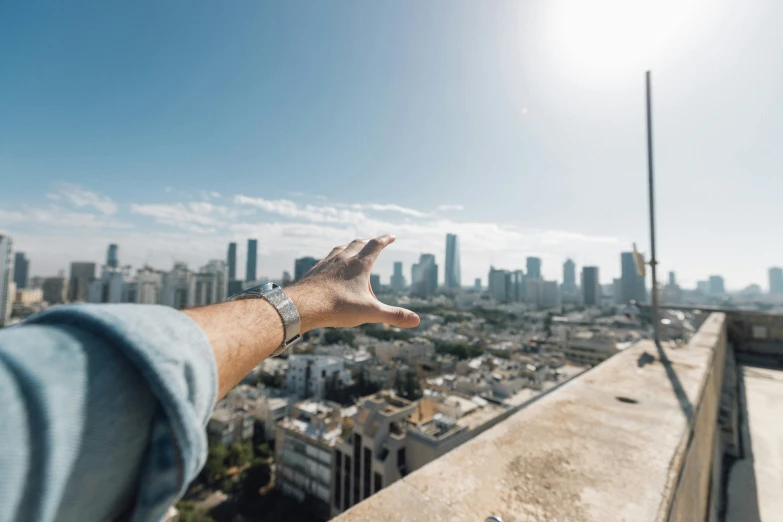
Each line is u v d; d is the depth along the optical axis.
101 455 0.17
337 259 0.49
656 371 1.41
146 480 0.19
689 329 2.68
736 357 3.37
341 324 0.43
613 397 1.11
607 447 0.80
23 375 0.15
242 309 0.33
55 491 0.15
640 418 0.95
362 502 0.61
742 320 3.56
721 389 2.23
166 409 0.19
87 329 0.20
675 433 0.87
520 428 0.89
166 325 0.23
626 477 0.69
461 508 0.60
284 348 0.35
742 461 1.60
